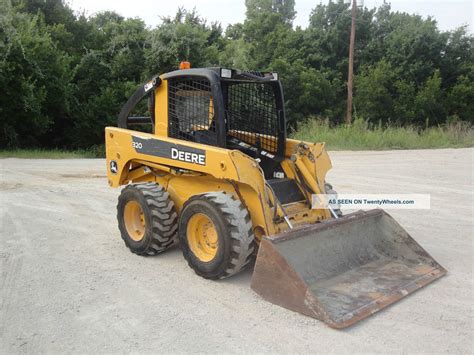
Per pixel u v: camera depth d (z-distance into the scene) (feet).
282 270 13.43
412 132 59.47
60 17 78.64
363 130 59.57
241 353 11.39
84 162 46.26
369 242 16.72
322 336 12.15
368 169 37.63
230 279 15.80
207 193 15.48
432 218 23.39
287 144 18.47
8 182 32.40
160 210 17.25
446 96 103.60
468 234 20.77
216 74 16.24
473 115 102.53
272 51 109.40
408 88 99.35
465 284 15.38
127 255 18.22
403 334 12.28
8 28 57.82
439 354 11.38
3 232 20.90
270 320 12.96
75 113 70.49
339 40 109.19
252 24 114.73
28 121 61.67
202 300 14.24
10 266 16.93
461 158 43.80
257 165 15.47
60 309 13.66
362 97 98.48
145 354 11.37
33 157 52.19
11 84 58.29
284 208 16.55
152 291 14.90
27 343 11.87
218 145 16.28
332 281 14.80
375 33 115.75
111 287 15.19
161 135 18.29
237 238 14.55
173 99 17.70
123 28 76.84
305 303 13.07
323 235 15.12
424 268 15.96
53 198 27.53
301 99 95.40
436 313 13.41
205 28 89.20
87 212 24.44
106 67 75.41
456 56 109.50
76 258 17.84
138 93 19.22
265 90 18.04
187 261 16.21
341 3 116.47
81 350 11.56
